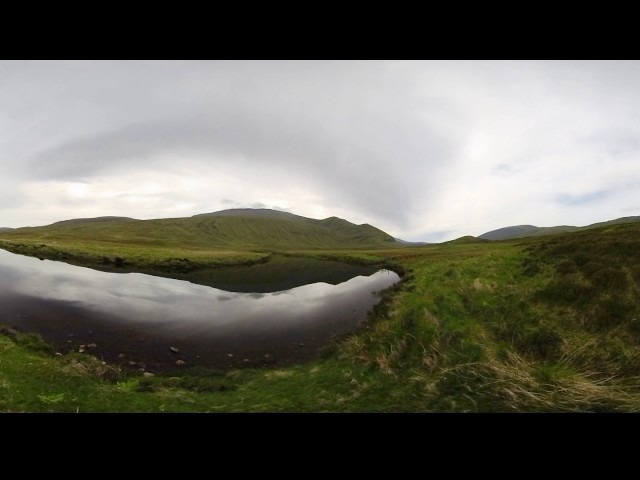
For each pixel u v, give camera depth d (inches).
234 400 376.8
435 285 723.4
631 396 313.1
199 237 7190.0
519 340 454.9
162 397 374.0
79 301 994.7
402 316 579.2
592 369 375.6
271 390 413.7
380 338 530.3
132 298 1106.1
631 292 471.8
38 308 884.0
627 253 591.5
